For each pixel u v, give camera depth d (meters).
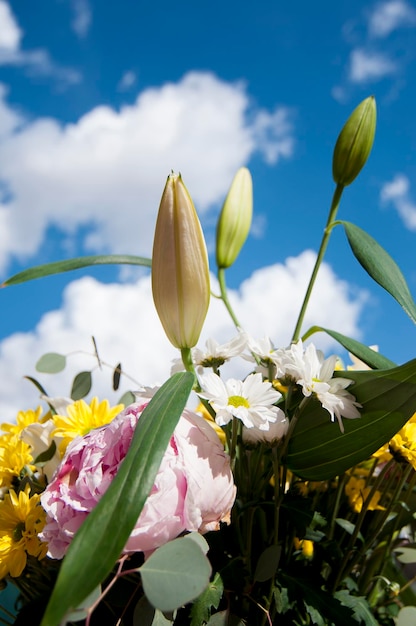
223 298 0.57
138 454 0.31
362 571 0.51
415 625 0.44
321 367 0.43
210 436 0.38
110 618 0.40
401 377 0.41
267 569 0.39
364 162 0.52
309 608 0.41
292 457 0.44
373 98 0.52
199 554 0.31
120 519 0.29
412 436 0.45
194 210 0.39
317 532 0.43
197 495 0.35
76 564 0.27
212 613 0.41
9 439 0.49
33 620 0.40
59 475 0.37
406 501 0.50
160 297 0.40
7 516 0.42
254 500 0.42
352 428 0.42
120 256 0.56
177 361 0.44
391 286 0.45
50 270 0.55
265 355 0.44
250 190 0.59
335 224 0.51
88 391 0.55
